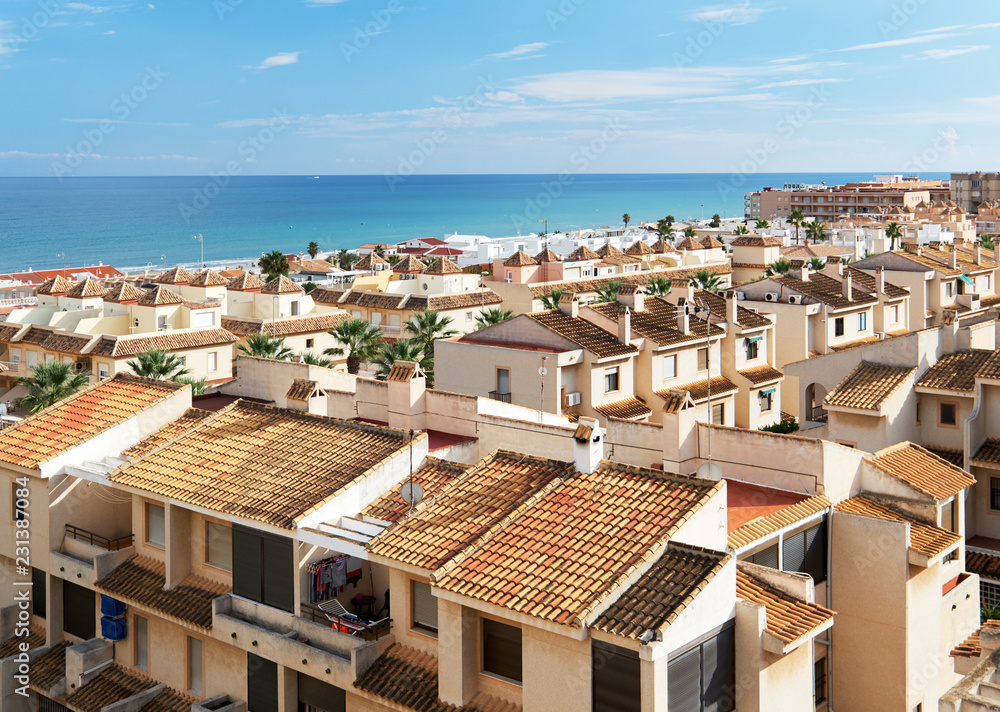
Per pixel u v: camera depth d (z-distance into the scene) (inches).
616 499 951.0
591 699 799.1
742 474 1157.7
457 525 973.2
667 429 1166.3
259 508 1067.3
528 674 840.9
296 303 4133.9
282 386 1631.4
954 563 1182.3
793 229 7071.9
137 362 3309.5
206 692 1133.1
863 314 2849.4
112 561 1215.6
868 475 1168.8
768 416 2516.0
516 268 4788.4
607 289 4067.4
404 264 5024.6
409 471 1135.0
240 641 1056.2
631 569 831.1
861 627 1064.8
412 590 984.3
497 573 879.1
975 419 1589.6
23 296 5728.3
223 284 4185.5
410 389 1355.8
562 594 828.0
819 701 1067.3
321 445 1192.2
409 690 931.3
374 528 1027.9
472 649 899.4
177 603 1127.0
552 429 1230.9
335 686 1003.3
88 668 1205.7
